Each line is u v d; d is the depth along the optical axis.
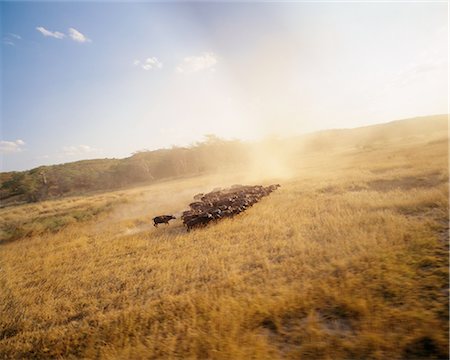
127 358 4.70
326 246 8.00
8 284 10.09
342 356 3.85
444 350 3.56
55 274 10.38
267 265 7.50
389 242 7.27
